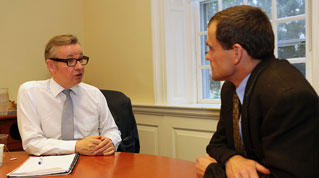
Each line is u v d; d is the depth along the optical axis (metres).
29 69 3.01
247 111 1.01
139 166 1.22
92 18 3.36
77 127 1.77
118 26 3.08
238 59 1.02
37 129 1.60
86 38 3.45
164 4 2.69
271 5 2.34
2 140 1.41
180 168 1.18
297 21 2.21
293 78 0.90
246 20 1.01
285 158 0.84
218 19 1.05
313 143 0.84
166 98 2.73
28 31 2.99
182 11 2.83
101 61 3.30
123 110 2.05
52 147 1.46
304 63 2.19
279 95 0.87
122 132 2.02
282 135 0.87
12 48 2.88
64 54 1.63
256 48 1.00
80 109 1.80
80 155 1.43
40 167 1.17
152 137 2.79
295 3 2.22
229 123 1.21
